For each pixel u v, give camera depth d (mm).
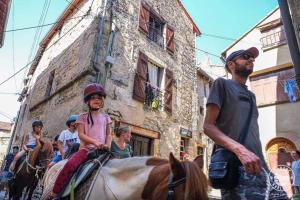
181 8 15047
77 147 3990
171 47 13219
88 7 11125
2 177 8891
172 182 1511
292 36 6375
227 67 2129
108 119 3084
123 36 10523
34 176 5449
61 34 13375
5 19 8734
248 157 1447
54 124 10398
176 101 12672
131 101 10188
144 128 10430
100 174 2236
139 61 10914
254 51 1996
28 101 15914
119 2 10773
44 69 14477
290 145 10578
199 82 15836
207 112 1812
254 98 1975
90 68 9031
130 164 2074
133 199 1868
